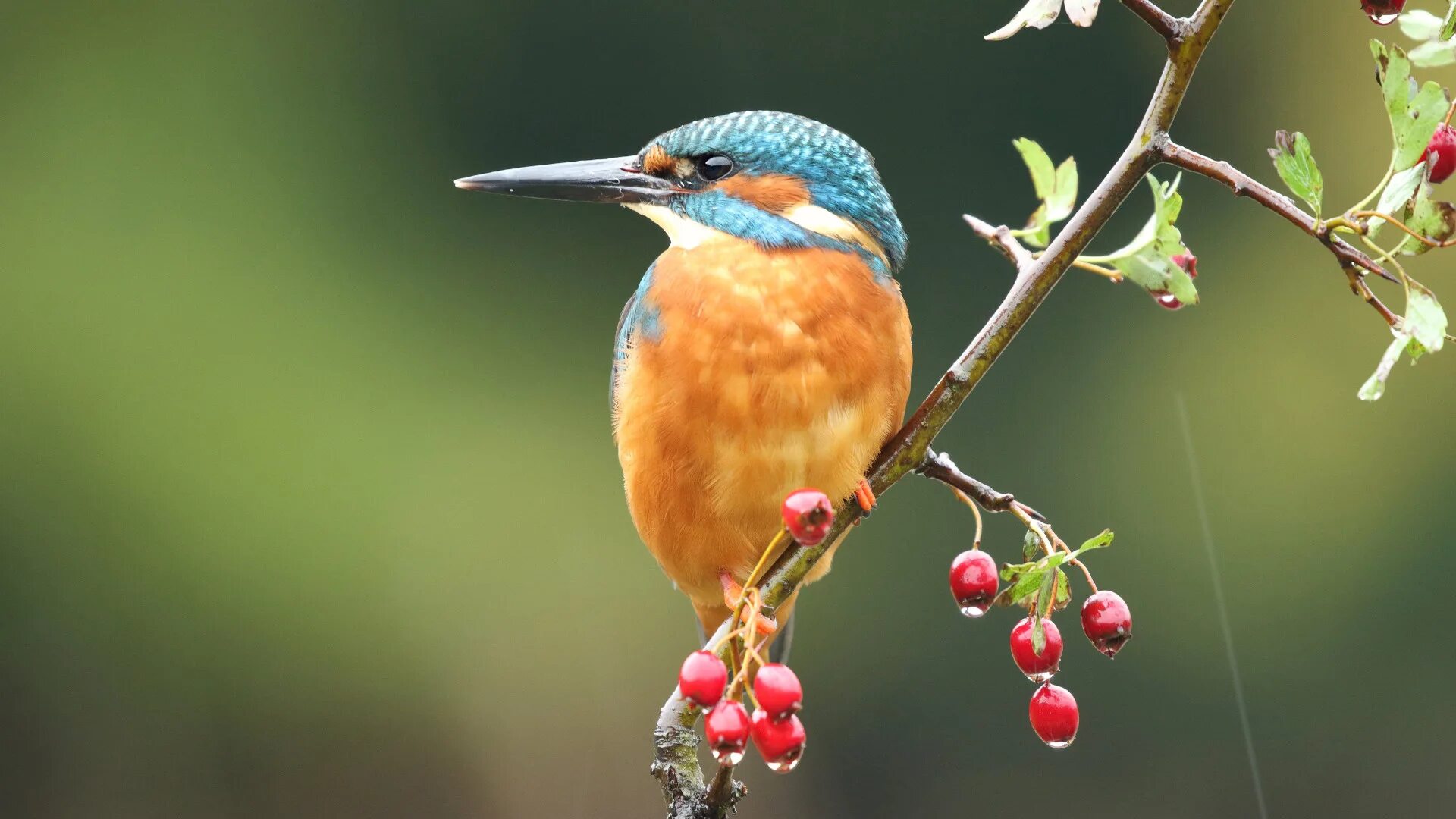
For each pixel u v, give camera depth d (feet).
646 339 18.56
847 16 44.73
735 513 18.38
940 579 41.47
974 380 14.48
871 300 18.22
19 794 38.83
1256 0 45.19
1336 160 44.34
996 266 43.80
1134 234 43.93
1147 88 44.32
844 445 17.81
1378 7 12.19
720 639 12.71
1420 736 38.65
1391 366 11.03
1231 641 40.09
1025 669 13.64
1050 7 12.55
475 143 44.98
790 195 19.19
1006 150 44.32
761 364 17.75
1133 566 41.09
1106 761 39.96
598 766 39.55
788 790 40.55
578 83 45.06
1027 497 41.98
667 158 19.95
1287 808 38.88
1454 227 11.25
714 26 44.80
